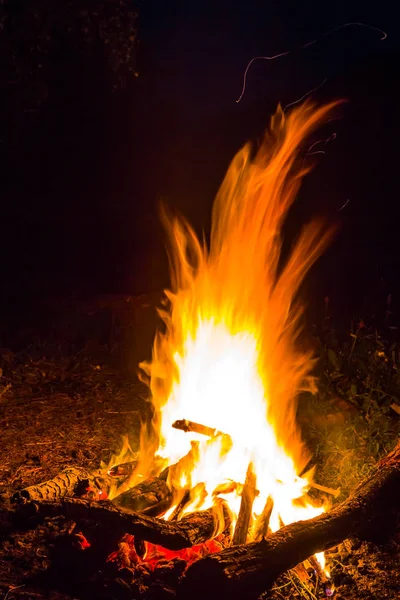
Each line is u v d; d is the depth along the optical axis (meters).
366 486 3.47
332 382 5.97
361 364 6.04
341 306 9.24
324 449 4.94
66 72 10.80
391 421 5.34
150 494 3.56
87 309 8.52
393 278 10.06
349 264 10.57
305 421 5.40
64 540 3.43
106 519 3.11
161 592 3.06
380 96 14.50
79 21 6.41
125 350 7.15
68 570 3.31
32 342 7.68
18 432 5.32
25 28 6.24
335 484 4.43
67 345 7.51
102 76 7.77
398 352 6.30
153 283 10.67
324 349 6.28
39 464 4.74
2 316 8.79
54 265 11.55
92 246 12.02
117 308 8.45
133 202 13.70
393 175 13.36
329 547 3.20
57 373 6.69
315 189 13.03
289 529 3.11
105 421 5.57
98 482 3.69
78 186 14.06
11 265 11.41
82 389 6.32
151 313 7.97
